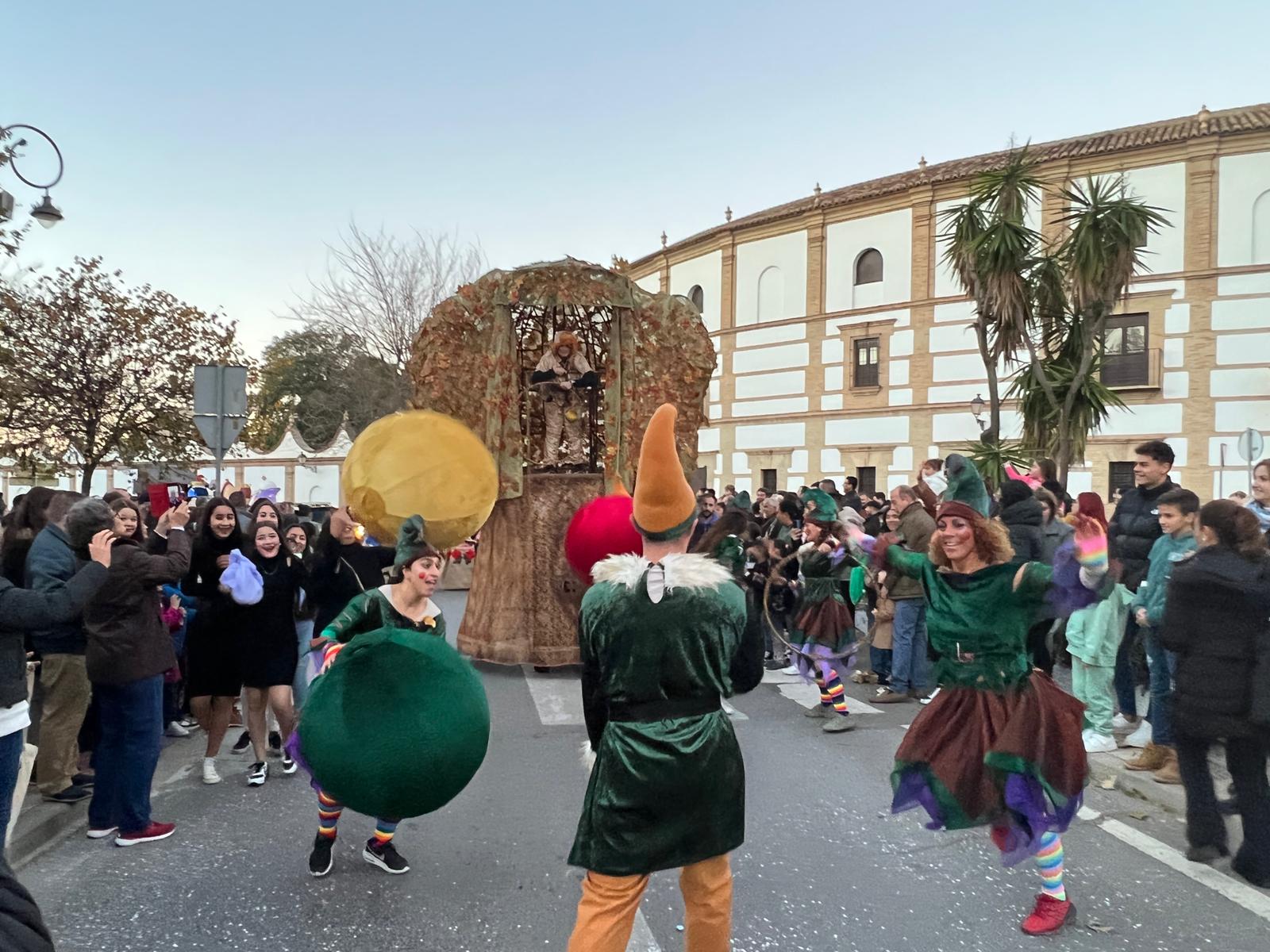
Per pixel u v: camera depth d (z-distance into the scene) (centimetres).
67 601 326
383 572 600
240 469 2848
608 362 917
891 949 342
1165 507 541
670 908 380
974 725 354
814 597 689
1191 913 371
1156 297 2603
